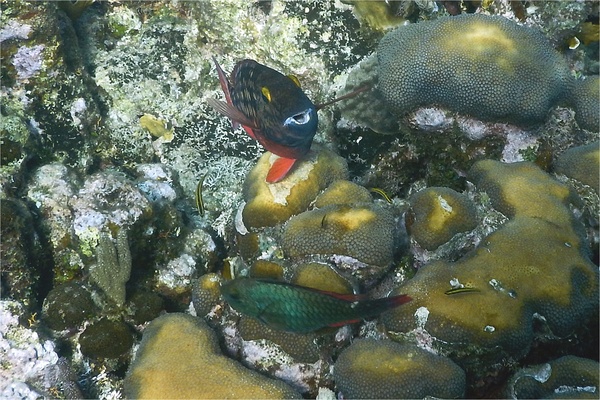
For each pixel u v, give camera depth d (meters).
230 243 1.71
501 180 1.55
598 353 1.46
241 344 1.50
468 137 1.64
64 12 1.81
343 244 1.47
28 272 1.52
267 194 1.56
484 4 1.76
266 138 1.44
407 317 1.43
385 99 1.63
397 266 1.55
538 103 1.56
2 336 1.45
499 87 1.55
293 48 1.78
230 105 1.43
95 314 1.55
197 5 1.86
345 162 1.63
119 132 1.85
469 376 1.43
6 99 1.65
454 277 1.44
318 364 1.46
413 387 1.38
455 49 1.57
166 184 1.73
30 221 1.54
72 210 1.57
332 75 1.78
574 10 1.67
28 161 1.63
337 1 1.77
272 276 1.50
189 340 1.47
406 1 1.74
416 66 1.58
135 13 1.94
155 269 1.63
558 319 1.42
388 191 1.79
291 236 1.50
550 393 1.40
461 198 1.53
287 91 1.37
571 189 1.54
